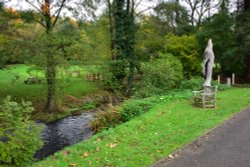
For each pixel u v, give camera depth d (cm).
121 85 3319
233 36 3216
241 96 2084
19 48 2391
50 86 2461
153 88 2453
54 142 1656
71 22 2950
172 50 3272
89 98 2991
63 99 2841
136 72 3666
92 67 3002
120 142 1167
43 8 2531
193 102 1891
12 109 969
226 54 3102
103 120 1783
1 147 901
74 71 2647
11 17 2464
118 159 973
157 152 1014
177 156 977
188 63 3222
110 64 3228
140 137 1218
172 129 1301
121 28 3244
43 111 2489
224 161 931
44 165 995
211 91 1941
